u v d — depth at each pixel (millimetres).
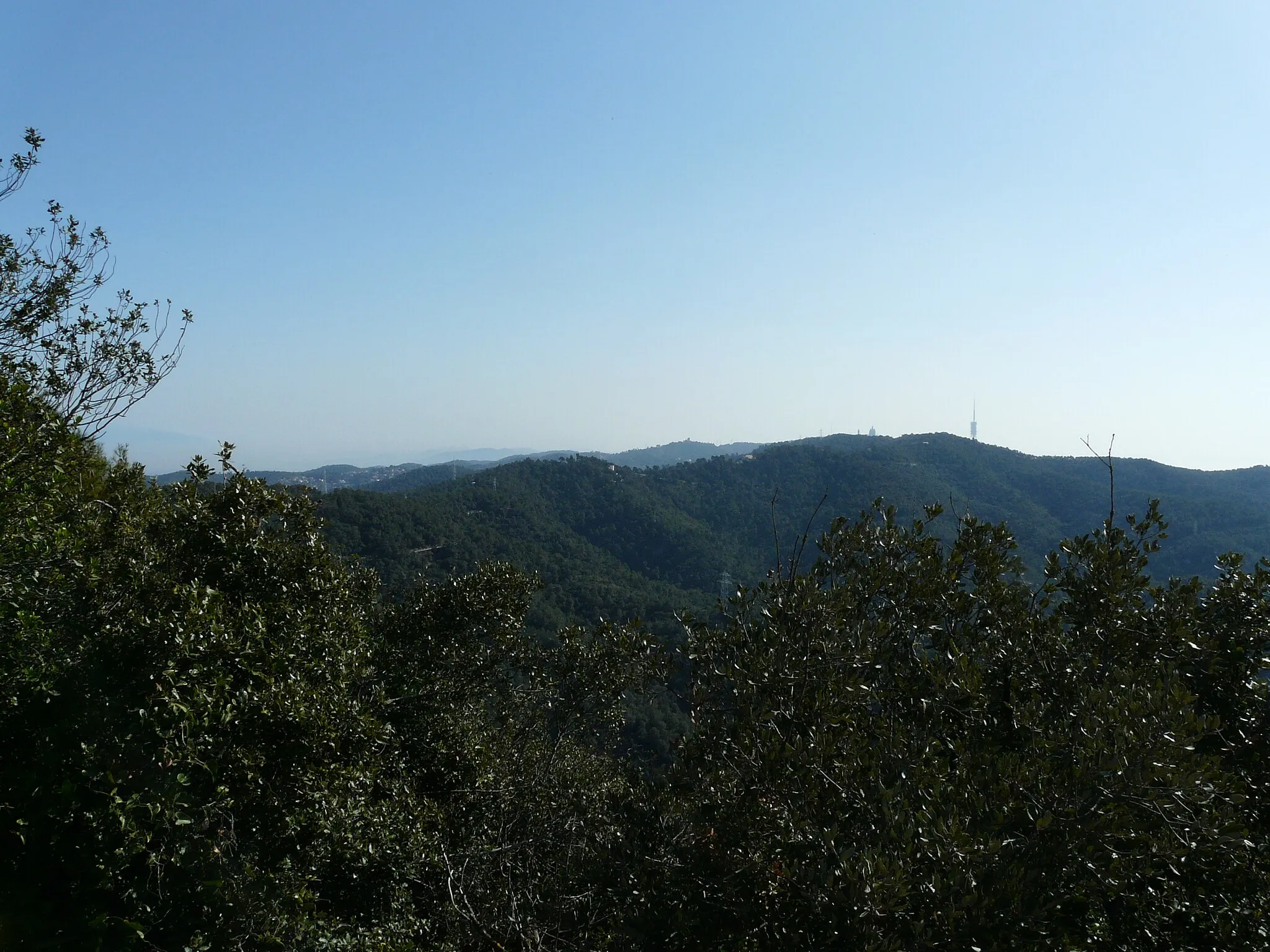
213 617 5812
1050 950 3736
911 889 3598
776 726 4957
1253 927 4430
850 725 5012
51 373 7645
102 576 6555
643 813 4875
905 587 6145
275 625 7242
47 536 6203
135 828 4578
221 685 5492
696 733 5352
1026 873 3695
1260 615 6219
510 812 8961
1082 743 4324
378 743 7629
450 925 6504
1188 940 4434
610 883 4746
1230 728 5836
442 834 7859
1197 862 4234
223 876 5047
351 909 6484
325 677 7250
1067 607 6391
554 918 5988
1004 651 5918
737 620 6082
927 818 3863
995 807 3971
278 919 5191
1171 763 3729
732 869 4375
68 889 4539
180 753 4977
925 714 5543
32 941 4246
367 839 6641
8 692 5227
